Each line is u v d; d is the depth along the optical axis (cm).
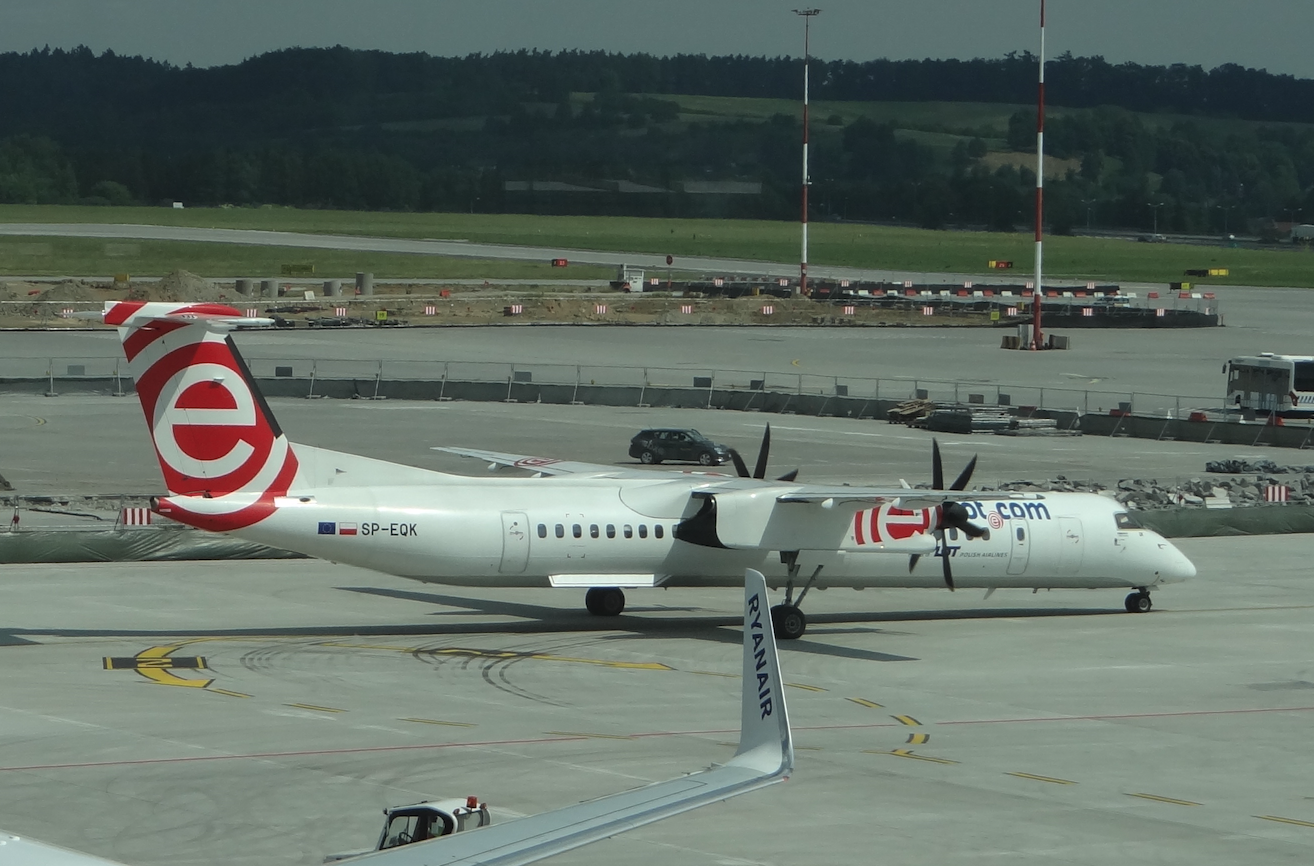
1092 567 10156
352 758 6284
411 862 2775
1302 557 12788
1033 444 19412
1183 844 5394
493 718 7094
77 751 6312
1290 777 6384
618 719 7125
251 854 5050
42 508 13150
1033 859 5181
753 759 3155
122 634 8919
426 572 8744
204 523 8225
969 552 9819
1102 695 7944
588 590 9900
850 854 5184
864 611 10531
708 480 9644
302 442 17500
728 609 10338
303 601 10175
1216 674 8506
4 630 8969
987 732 7100
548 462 10262
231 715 7019
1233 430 19800
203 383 8219
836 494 8900
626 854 5153
